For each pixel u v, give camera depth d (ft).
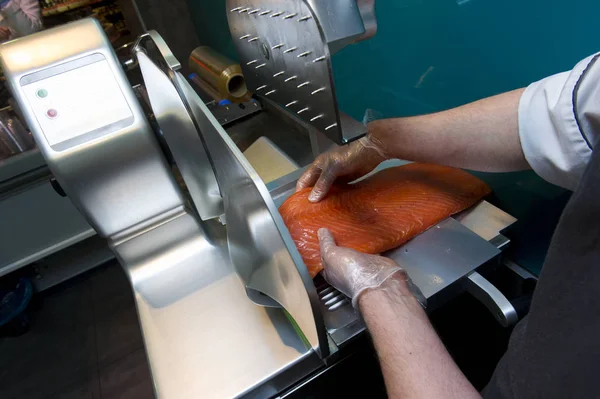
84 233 6.70
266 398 2.28
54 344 6.31
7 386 5.86
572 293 1.44
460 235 2.61
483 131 2.38
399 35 3.14
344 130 2.10
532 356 1.56
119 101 2.39
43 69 2.27
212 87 5.29
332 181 3.00
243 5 2.38
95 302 6.87
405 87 3.36
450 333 2.96
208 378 2.19
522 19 2.30
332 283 2.39
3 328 6.40
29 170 5.56
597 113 1.74
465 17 2.60
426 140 2.61
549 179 2.17
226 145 1.88
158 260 2.86
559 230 1.52
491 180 3.04
